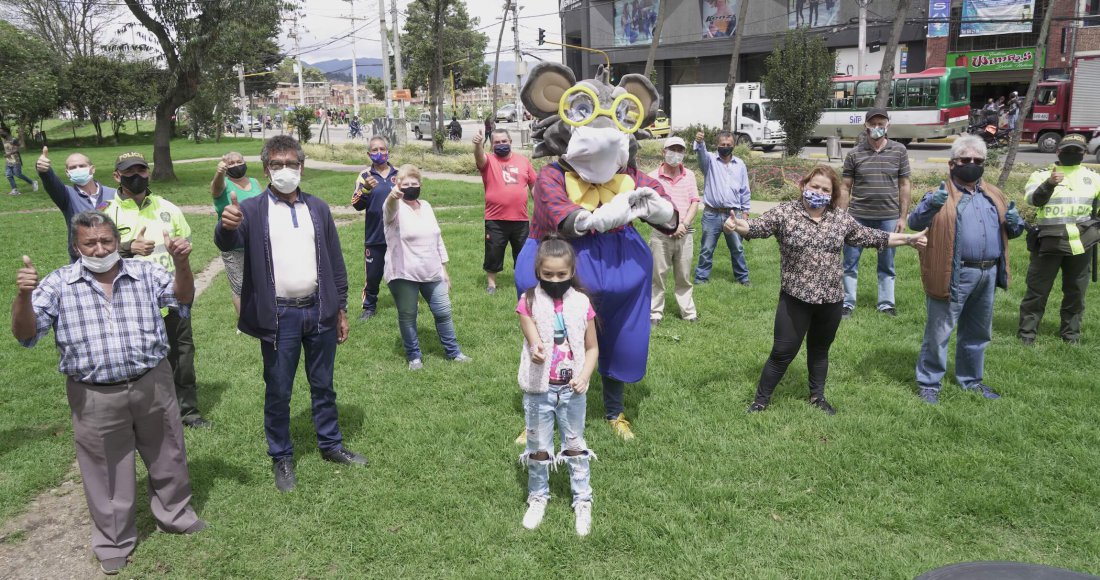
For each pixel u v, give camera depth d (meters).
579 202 4.76
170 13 23.22
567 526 4.09
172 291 4.00
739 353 6.73
